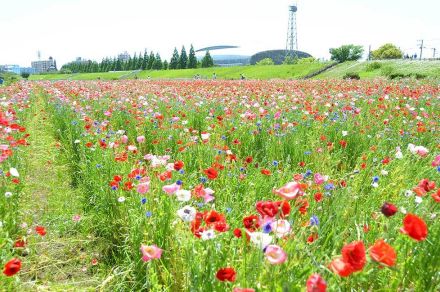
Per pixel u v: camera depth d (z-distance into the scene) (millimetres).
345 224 3102
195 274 2438
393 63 49125
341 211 3070
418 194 2787
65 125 8906
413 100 11094
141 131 7598
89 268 3715
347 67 56156
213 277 2365
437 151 5594
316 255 2471
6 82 33938
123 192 4125
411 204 3082
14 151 5586
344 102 10930
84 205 4895
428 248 2385
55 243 4129
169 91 16094
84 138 6598
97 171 4957
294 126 7172
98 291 3262
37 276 3557
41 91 22047
